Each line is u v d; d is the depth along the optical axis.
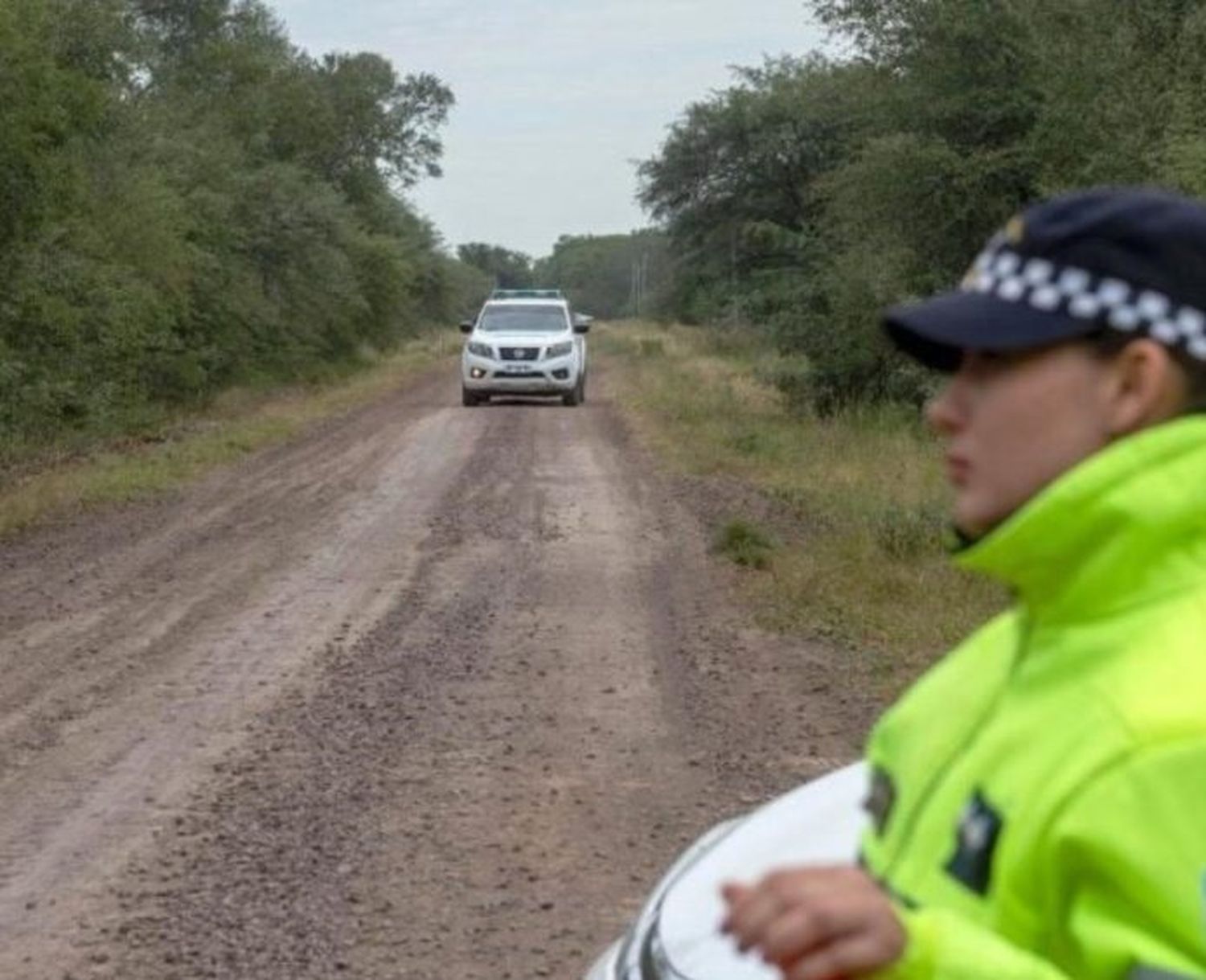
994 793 2.21
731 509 20.88
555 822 8.81
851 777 4.11
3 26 23.31
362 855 8.35
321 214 53.44
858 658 12.54
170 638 13.70
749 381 43.50
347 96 74.00
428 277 95.12
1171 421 2.25
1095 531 2.19
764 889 2.08
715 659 12.62
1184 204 2.28
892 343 2.58
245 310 45.38
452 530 19.58
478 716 11.02
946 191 27.45
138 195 35.12
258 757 10.12
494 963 7.01
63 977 6.97
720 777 9.59
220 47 54.31
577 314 43.59
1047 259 2.27
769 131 54.09
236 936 7.36
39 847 8.59
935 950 2.05
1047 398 2.27
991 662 2.45
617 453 28.14
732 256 57.03
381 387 51.41
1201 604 2.17
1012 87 26.81
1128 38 22.81
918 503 19.22
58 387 28.83
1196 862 2.03
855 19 27.95
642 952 3.66
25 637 13.94
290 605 15.09
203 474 26.67
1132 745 2.07
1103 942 2.05
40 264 27.72
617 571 16.62
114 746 10.47
